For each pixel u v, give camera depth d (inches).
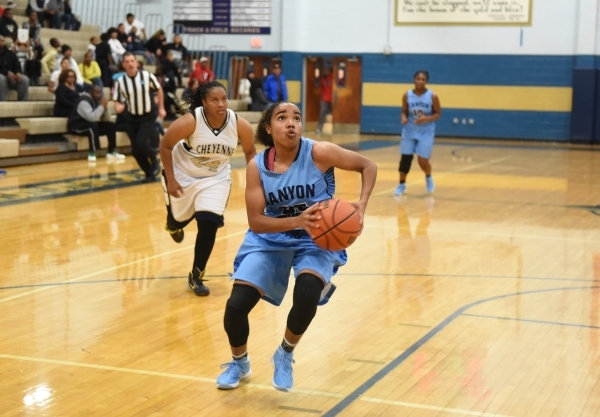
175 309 218.5
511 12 886.4
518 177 546.9
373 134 951.0
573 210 402.0
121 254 286.5
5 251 288.0
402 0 918.4
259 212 150.2
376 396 153.9
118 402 150.4
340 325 203.2
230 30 972.6
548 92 885.8
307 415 144.5
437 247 305.6
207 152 226.8
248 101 875.4
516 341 189.9
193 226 347.6
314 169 152.6
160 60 807.7
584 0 857.5
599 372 168.2
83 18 956.6
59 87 603.5
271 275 152.8
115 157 609.3
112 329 199.0
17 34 665.0
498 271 265.7
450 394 155.0
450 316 211.6
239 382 161.8
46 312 213.5
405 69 929.5
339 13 941.8
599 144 864.9
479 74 906.7
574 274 262.2
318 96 987.3
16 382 160.7
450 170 590.6
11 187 449.4
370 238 323.0
